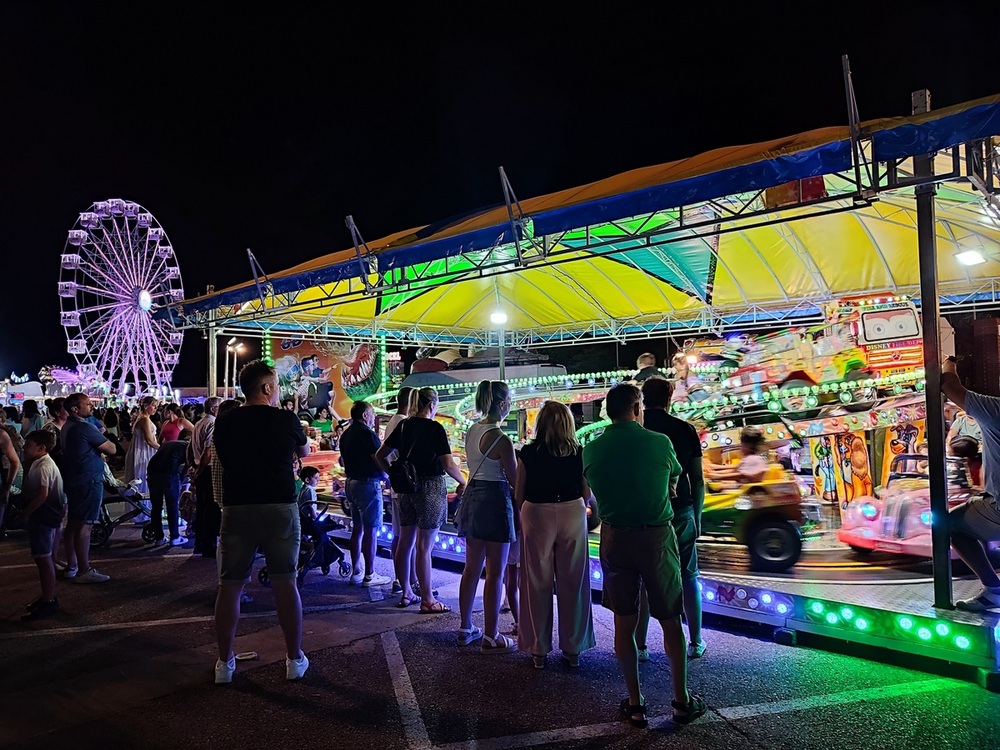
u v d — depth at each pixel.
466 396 8.80
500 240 5.11
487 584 4.31
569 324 12.63
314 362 11.93
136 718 3.44
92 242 26.80
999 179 3.83
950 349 9.21
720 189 3.98
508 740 3.17
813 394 5.30
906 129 3.40
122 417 21.55
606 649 4.37
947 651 3.67
